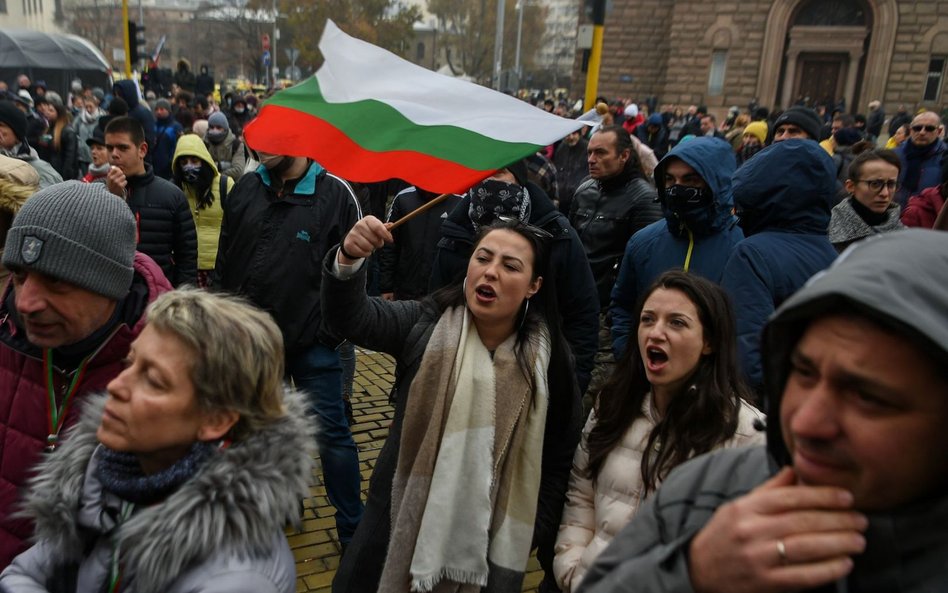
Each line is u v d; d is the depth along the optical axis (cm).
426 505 185
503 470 193
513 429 193
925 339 65
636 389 201
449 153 207
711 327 192
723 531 77
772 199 262
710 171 278
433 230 390
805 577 70
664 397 197
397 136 214
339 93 224
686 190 283
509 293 194
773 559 71
